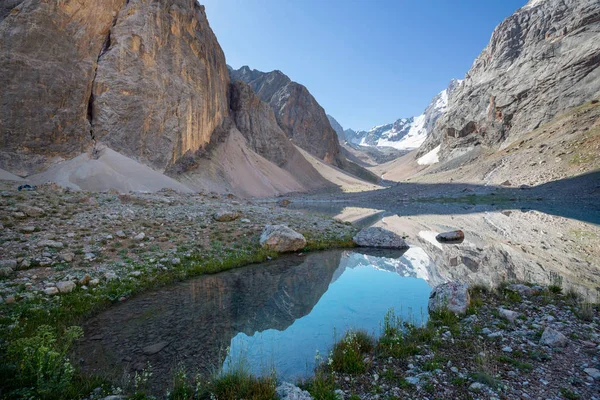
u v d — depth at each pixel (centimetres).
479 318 893
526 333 773
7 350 611
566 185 5741
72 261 1286
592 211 3691
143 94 5781
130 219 1944
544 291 1098
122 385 620
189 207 2564
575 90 9906
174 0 7219
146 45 6034
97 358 732
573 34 11375
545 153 7669
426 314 993
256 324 941
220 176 7538
